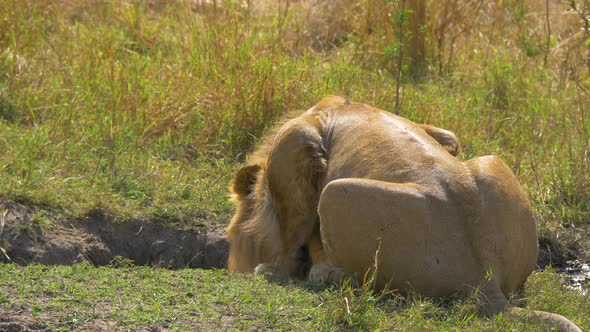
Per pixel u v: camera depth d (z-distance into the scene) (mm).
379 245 8039
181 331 7203
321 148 9359
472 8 18844
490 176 8352
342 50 17000
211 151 13164
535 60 17375
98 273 8539
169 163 12609
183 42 16219
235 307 7801
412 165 8445
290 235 9508
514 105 15727
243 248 10109
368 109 9633
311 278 8680
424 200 8062
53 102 13812
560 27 19422
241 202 10219
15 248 10242
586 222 11734
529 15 19625
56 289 7945
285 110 13719
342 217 8148
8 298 7625
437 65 17469
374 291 8320
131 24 18141
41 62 15227
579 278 10578
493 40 18500
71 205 11047
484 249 8062
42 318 7277
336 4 19266
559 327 7535
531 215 8562
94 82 14586
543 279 9445
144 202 11594
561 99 15344
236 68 14859
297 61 15172
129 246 11031
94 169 12031
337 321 7477
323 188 9117
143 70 15062
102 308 7586
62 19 17469
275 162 9344
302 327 7414
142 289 8141
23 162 11656
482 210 8148
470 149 13352
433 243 8008
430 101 14734
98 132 12906
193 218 11469
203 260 11141
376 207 8055
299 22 18938
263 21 19156
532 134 14125
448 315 7809
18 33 15820
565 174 12484
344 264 8359
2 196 10750
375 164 8688
